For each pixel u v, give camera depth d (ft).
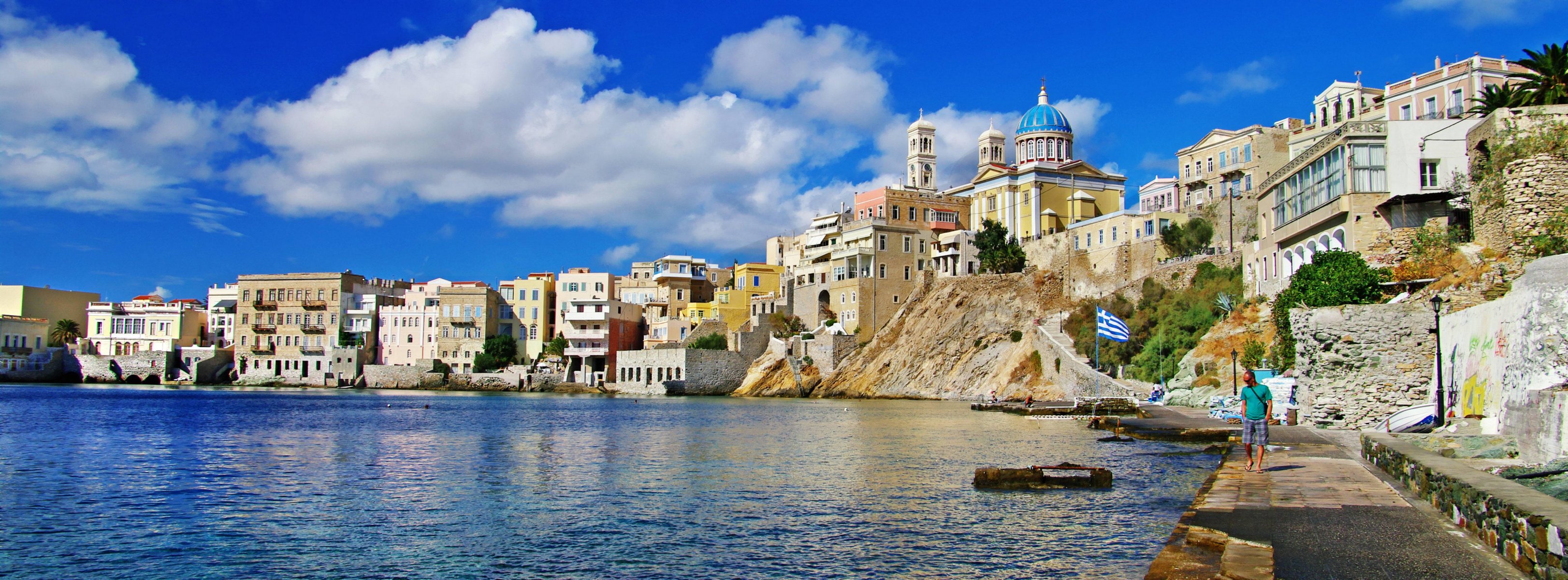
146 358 610.24
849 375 470.80
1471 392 120.16
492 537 92.07
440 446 187.01
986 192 548.31
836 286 517.96
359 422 266.16
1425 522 67.36
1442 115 308.40
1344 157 217.36
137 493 123.34
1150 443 168.66
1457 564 55.52
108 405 361.10
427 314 609.42
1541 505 54.34
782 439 199.00
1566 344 95.14
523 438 207.21
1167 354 319.47
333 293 610.65
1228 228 387.75
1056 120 544.62
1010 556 77.66
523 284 610.65
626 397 485.97
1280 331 210.18
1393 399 136.46
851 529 91.61
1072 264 435.12
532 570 79.05
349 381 589.73
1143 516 93.91
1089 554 77.56
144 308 650.43
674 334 570.46
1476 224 180.75
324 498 117.80
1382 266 195.00
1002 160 594.65
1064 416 262.06
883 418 274.36
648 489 122.52
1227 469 97.09
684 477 134.51
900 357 457.68
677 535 91.09
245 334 622.13
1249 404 94.27
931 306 469.16
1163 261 388.78
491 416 300.81
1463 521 65.31
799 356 492.54
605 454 168.14
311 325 611.47
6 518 104.53
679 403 409.28
